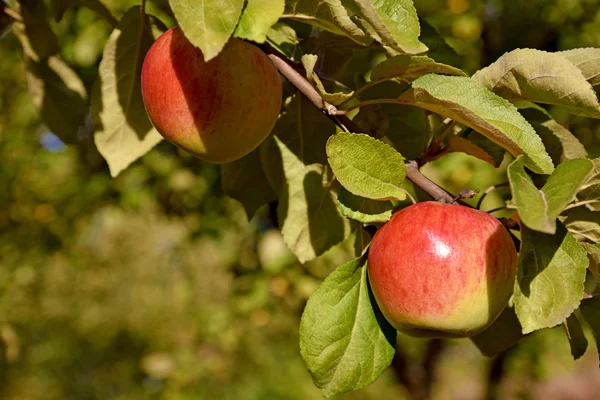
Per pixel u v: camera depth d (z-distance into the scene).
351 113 0.91
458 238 0.74
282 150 0.87
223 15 0.70
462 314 0.74
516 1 1.85
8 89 2.59
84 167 2.22
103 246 4.65
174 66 0.76
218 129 0.77
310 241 0.87
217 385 3.06
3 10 0.96
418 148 0.86
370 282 0.76
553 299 0.70
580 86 0.74
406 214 0.76
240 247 2.24
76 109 1.02
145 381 3.86
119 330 4.36
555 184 0.69
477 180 1.58
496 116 0.73
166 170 2.06
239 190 0.96
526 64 0.75
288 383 3.18
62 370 4.06
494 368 2.38
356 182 0.74
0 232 2.76
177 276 4.54
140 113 0.87
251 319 2.18
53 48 0.98
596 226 0.76
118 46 0.86
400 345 2.39
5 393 3.69
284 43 0.82
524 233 0.71
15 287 3.48
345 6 0.73
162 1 1.04
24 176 2.70
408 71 0.75
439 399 4.04
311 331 0.75
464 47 1.80
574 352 0.81
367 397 3.25
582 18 1.88
